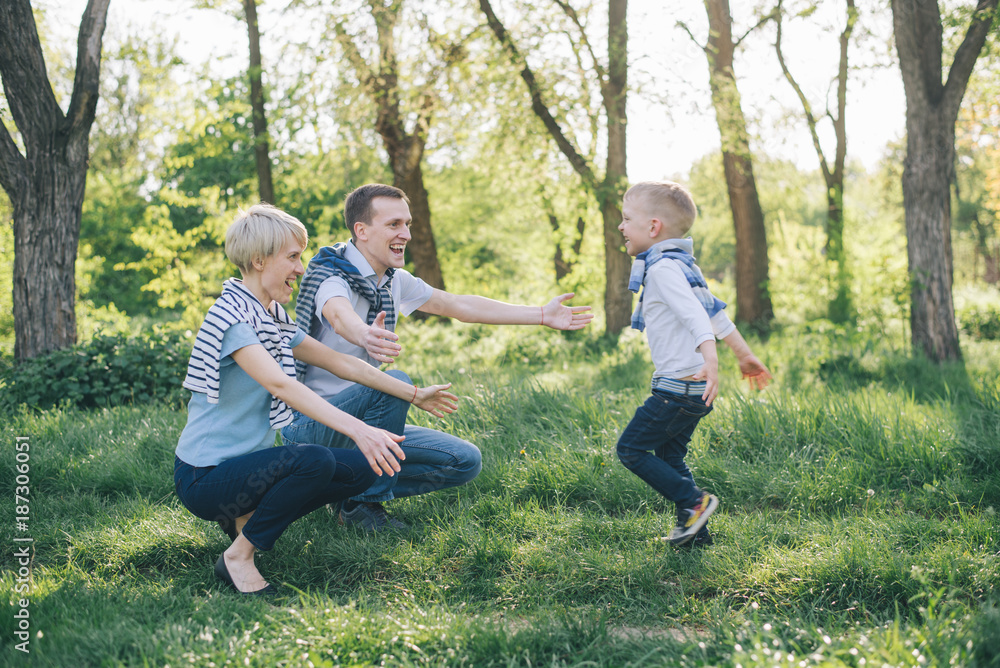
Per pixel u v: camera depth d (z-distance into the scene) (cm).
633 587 260
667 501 339
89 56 675
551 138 1305
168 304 1073
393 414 302
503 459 385
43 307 672
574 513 332
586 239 1543
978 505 324
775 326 1296
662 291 275
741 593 251
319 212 1725
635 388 585
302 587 267
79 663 199
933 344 844
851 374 732
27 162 664
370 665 200
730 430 418
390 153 1363
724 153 1342
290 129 1288
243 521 274
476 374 621
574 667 204
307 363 288
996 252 3503
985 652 189
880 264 1120
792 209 2114
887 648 193
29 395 595
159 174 2400
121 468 383
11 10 634
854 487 342
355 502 317
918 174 851
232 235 259
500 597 257
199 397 262
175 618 228
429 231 1514
